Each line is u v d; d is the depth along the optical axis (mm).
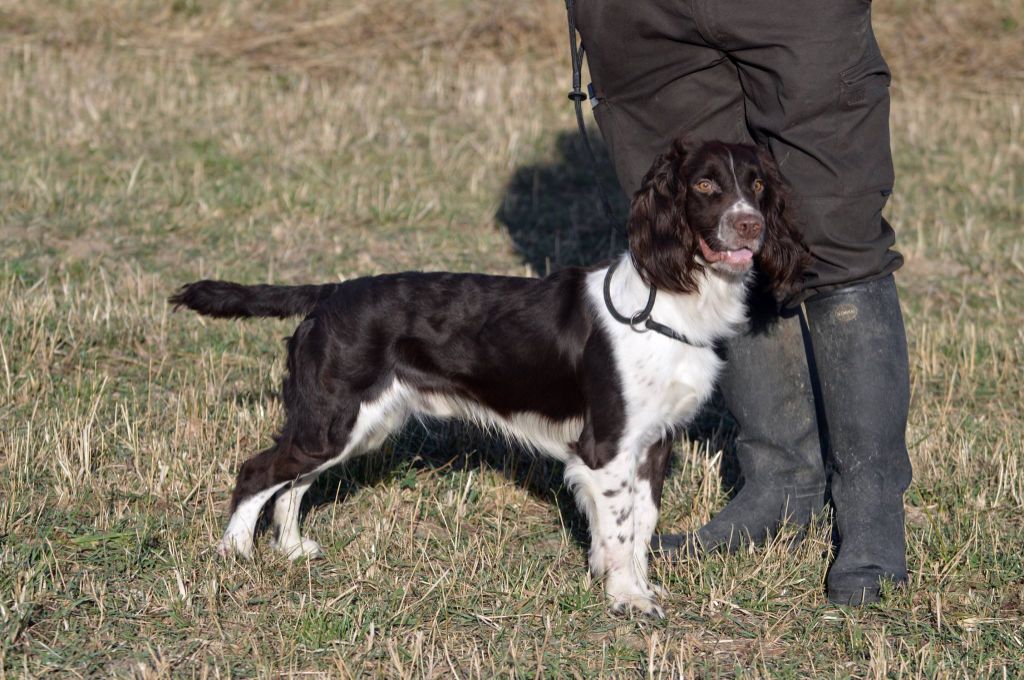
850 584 7562
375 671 6617
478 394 8195
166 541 8016
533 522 8883
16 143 17156
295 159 17594
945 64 23172
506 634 7098
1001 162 18766
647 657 6898
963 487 9234
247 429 9844
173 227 14773
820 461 8578
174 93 19891
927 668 6715
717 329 7621
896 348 7734
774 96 7262
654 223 7434
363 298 8086
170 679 6473
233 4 24156
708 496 9156
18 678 6371
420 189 16859
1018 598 7719
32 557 7590
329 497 9102
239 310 8328
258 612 7164
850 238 7430
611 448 7602
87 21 22797
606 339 7605
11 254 13438
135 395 10391
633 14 7520
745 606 7578
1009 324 13102
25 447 9039
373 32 23703
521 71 22344
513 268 14227
